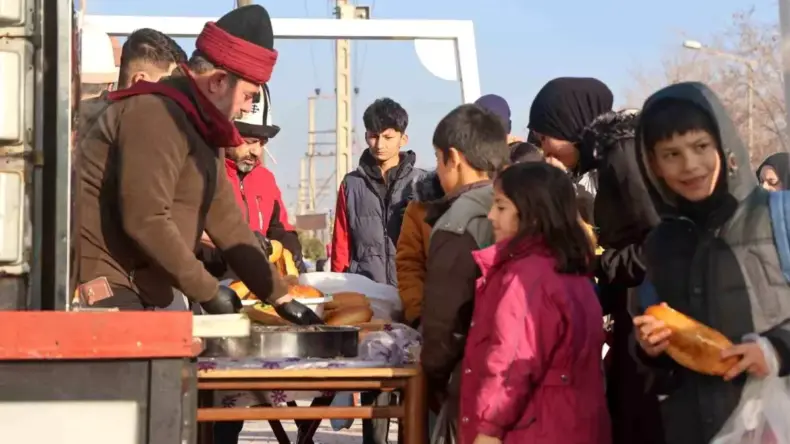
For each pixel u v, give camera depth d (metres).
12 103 2.03
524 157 4.09
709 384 2.42
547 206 2.69
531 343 2.61
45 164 2.05
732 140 2.39
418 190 3.88
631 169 2.84
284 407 2.81
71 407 1.84
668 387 2.54
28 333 1.81
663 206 2.52
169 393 1.85
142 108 2.76
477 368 2.73
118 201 2.75
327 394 3.27
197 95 2.90
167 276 2.80
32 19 2.04
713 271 2.40
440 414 3.04
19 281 2.05
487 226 2.95
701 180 2.39
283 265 4.23
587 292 2.72
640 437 2.69
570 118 3.38
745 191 2.40
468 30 5.26
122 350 1.83
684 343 2.31
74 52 2.15
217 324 2.07
